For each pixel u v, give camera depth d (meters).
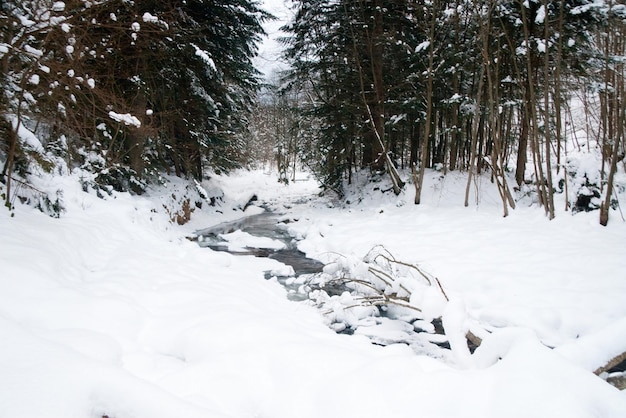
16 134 4.70
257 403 2.39
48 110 5.81
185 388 2.44
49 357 1.88
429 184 12.27
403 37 12.48
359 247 8.13
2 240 3.74
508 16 9.32
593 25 8.88
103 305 3.24
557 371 1.90
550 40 9.15
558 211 8.22
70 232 4.96
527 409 1.75
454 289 5.55
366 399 2.22
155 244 6.67
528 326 4.33
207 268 5.87
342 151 15.13
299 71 14.90
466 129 13.12
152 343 3.09
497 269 5.75
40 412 1.54
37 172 5.70
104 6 5.80
